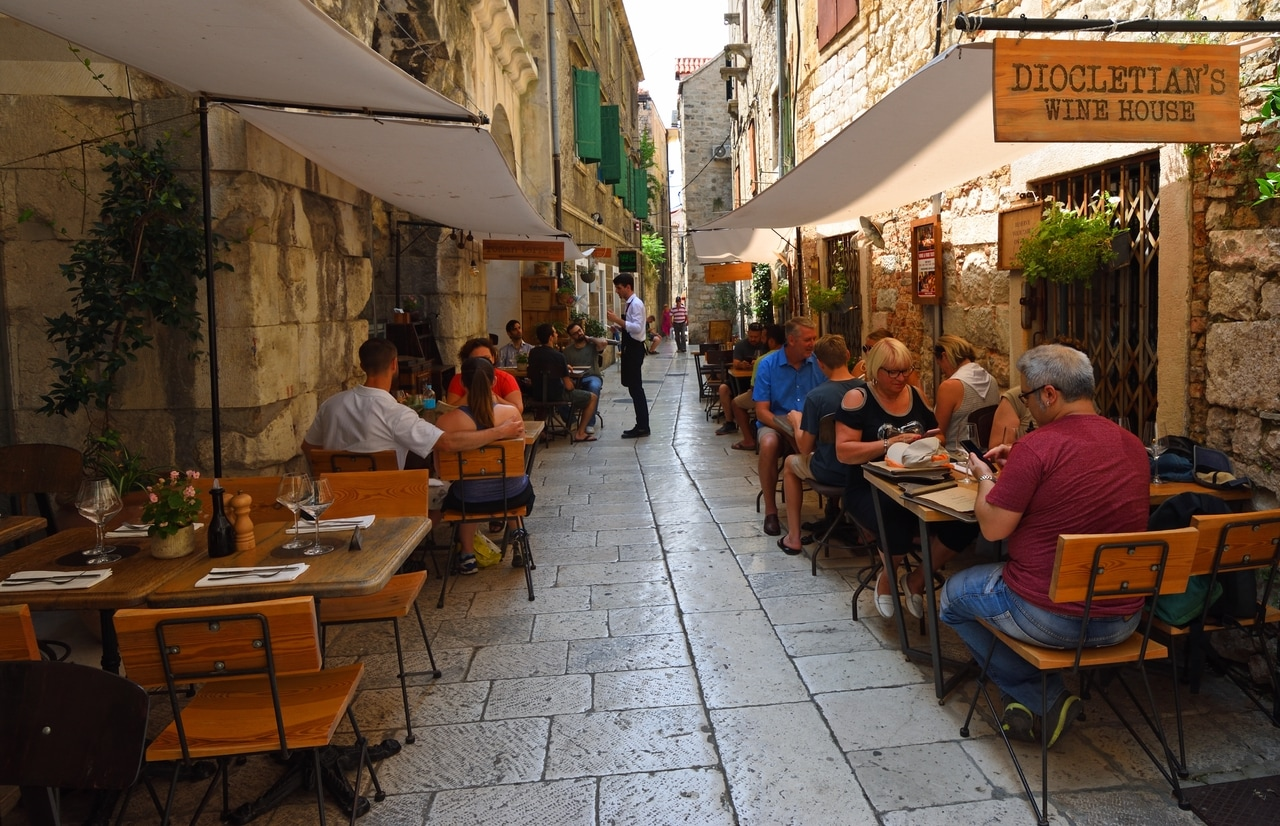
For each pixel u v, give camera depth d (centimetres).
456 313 1096
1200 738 325
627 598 500
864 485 455
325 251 651
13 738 196
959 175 610
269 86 398
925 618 427
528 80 1320
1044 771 278
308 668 249
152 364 522
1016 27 314
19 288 509
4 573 307
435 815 293
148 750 253
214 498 321
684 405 1443
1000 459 382
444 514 515
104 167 488
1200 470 383
